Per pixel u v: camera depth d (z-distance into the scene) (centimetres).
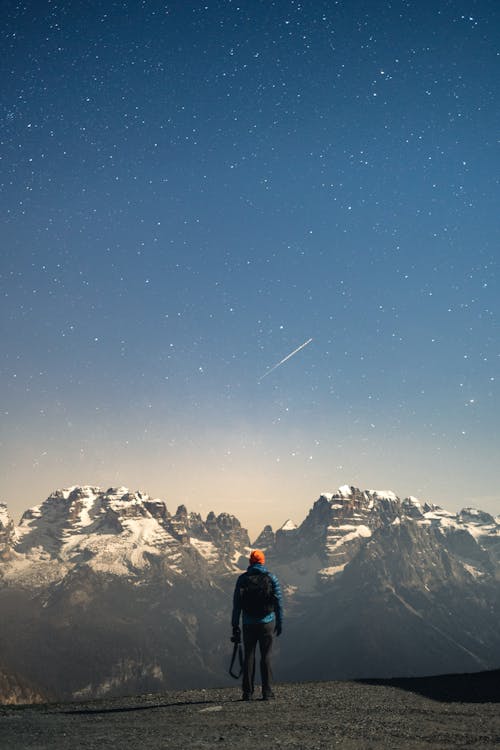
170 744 1054
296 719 1303
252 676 1627
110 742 1070
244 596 1644
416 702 1523
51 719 1375
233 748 1026
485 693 1641
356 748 1033
